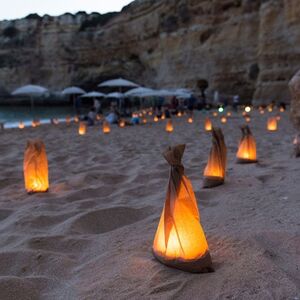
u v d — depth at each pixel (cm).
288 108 3083
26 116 4288
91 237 396
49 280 295
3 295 270
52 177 786
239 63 3956
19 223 450
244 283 262
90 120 2517
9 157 1121
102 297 262
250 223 398
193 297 252
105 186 638
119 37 5612
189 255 286
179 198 295
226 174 682
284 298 242
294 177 602
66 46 6062
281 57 3325
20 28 6319
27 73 6284
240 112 3181
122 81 3409
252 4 3844
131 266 304
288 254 312
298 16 3189
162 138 1606
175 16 4700
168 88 4803
